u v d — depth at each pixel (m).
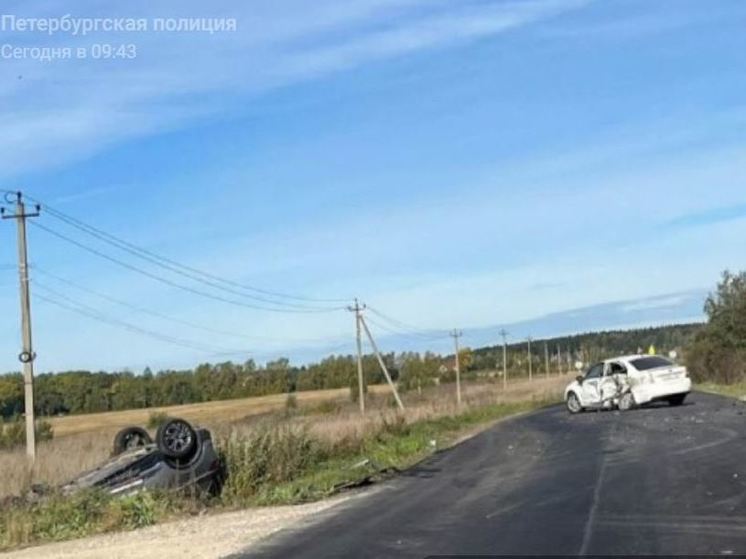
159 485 16.02
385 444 25.33
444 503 13.59
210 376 90.31
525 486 14.58
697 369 50.31
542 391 60.62
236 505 16.09
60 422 64.19
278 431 20.17
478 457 20.95
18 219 32.66
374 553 10.05
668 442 18.83
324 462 21.12
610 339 118.19
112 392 83.31
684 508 11.14
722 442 17.69
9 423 52.91
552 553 9.24
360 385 59.94
